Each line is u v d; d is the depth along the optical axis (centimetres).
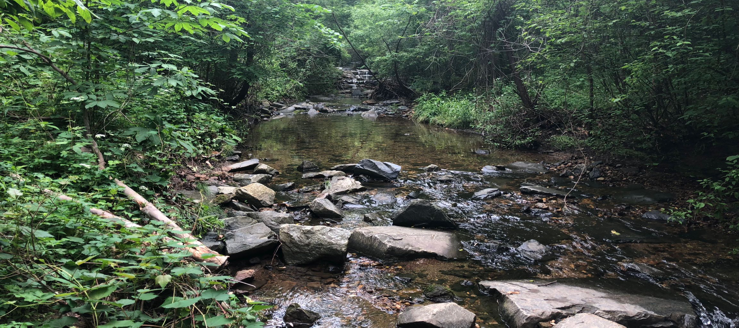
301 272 421
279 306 354
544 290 376
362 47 2327
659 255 472
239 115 1345
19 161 416
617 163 872
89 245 271
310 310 348
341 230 468
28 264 246
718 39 664
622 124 891
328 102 2119
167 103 684
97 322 221
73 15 282
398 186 748
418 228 539
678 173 783
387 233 488
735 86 650
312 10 1078
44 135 471
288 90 2052
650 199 660
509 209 629
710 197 576
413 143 1156
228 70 1077
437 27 1500
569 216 600
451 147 1107
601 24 780
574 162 916
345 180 723
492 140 1170
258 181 728
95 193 358
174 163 603
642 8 739
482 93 1454
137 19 477
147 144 510
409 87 2050
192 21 407
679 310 349
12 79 516
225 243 441
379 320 338
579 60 841
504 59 1469
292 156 966
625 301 361
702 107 697
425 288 396
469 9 1229
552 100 1130
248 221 505
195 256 320
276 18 1017
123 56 612
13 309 212
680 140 875
